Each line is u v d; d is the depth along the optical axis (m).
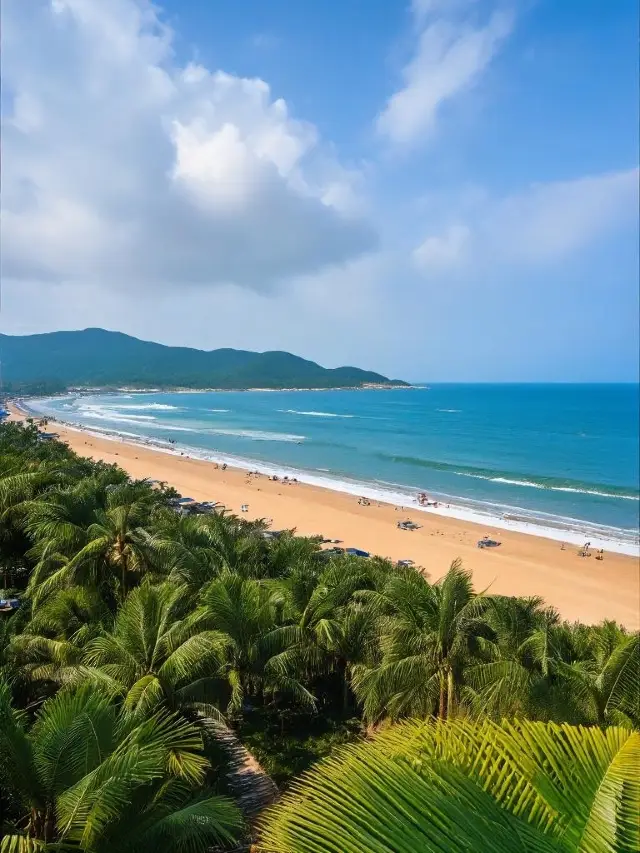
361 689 15.10
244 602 15.52
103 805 6.36
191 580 18.81
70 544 19.47
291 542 25.94
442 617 13.45
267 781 13.14
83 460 51.78
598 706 11.49
